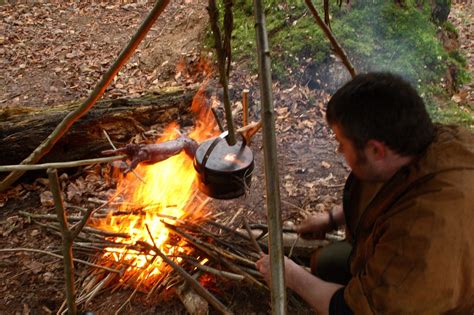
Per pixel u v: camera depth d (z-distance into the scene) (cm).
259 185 380
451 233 143
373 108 144
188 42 616
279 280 134
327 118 158
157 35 712
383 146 148
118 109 420
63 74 621
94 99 194
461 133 158
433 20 596
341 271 239
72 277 229
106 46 698
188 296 268
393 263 151
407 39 532
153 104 440
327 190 378
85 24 779
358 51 516
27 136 384
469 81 583
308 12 554
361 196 192
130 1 866
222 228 307
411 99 145
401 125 144
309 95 495
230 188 222
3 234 334
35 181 388
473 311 166
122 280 289
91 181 384
